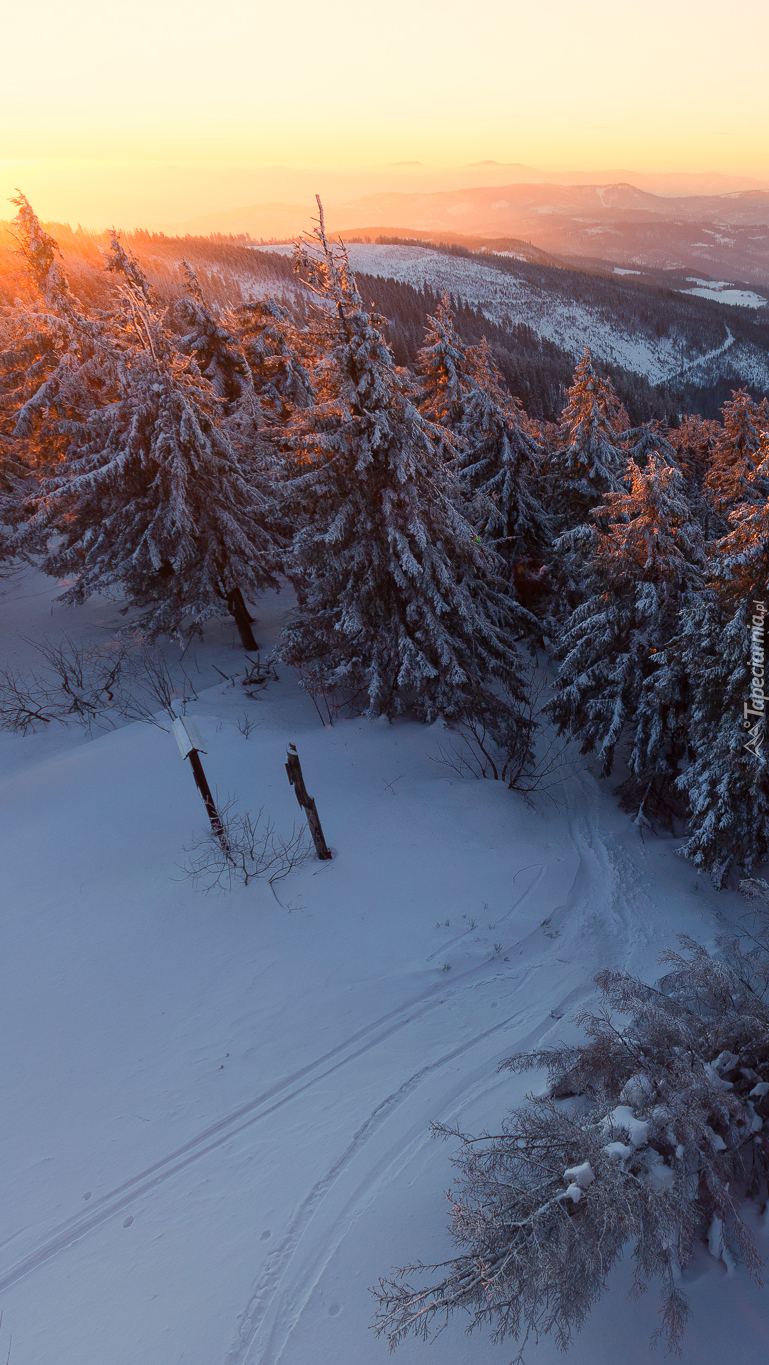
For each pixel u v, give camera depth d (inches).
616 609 534.6
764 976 261.3
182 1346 193.3
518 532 778.2
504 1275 157.9
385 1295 177.0
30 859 435.2
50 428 772.6
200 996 332.5
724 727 422.6
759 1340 178.9
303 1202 231.3
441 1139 245.9
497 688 715.4
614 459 743.7
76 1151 259.8
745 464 847.1
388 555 528.4
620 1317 184.7
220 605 677.9
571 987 337.1
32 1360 194.4
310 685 600.7
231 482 659.4
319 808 477.1
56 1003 329.4
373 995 333.7
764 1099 215.3
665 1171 182.4
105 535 683.4
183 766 514.0
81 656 772.0
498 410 768.9
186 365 632.4
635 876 465.4
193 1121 269.6
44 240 731.4
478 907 406.9
